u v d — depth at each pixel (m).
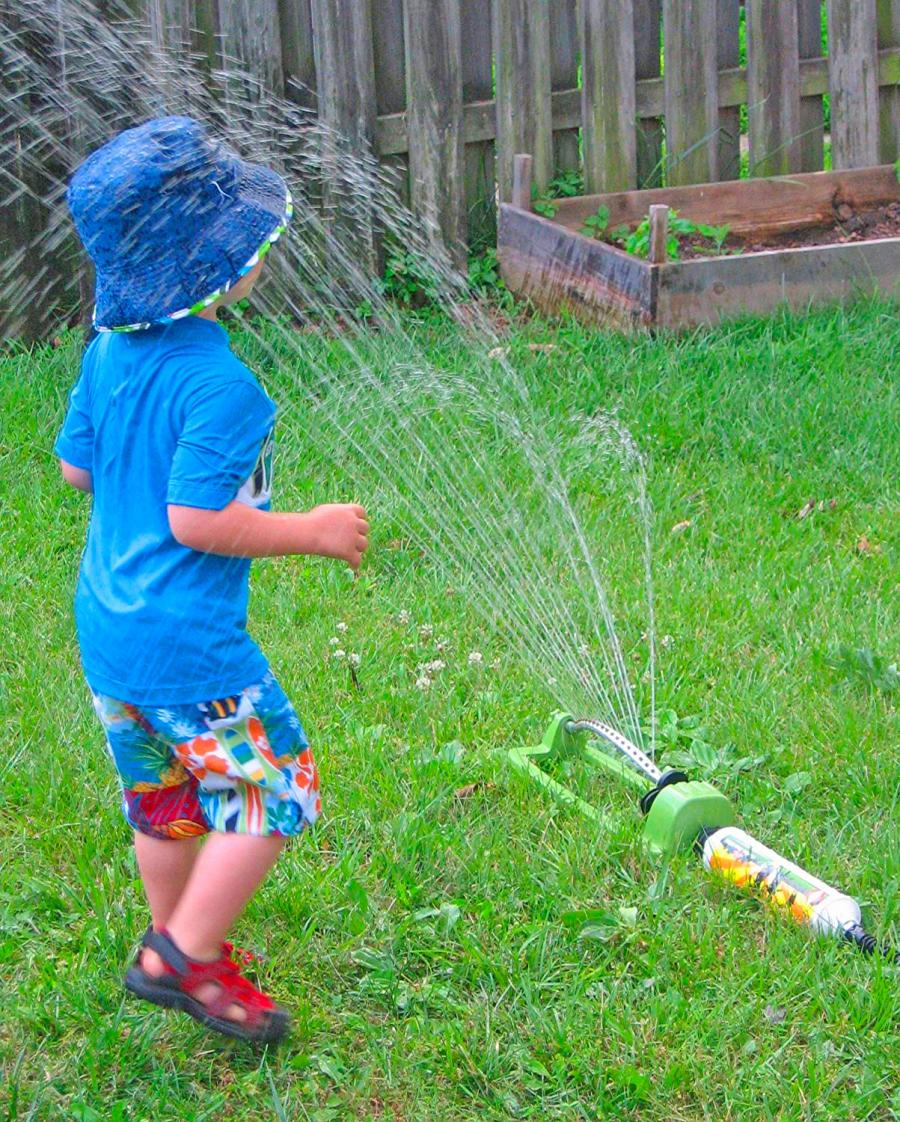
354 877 2.92
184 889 2.51
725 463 5.15
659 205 6.38
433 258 6.88
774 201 7.07
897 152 7.32
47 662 3.87
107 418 2.32
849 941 2.66
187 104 6.21
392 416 5.38
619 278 6.21
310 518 2.35
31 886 2.89
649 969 2.62
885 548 4.50
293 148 6.59
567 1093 2.35
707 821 2.98
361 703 3.65
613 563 4.41
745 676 3.77
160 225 2.21
